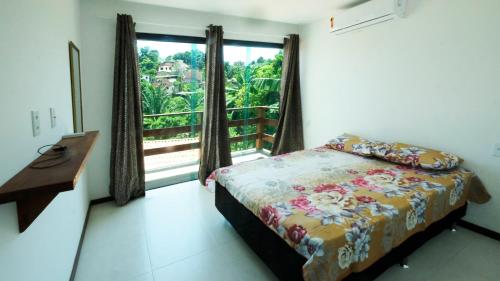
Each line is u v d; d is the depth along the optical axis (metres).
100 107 2.98
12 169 0.99
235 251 2.24
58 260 1.56
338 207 1.79
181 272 1.98
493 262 2.07
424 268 2.00
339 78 3.69
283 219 1.68
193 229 2.57
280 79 4.46
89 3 2.77
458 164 2.48
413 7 2.72
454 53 2.47
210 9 3.36
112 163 3.03
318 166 2.71
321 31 3.91
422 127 2.80
